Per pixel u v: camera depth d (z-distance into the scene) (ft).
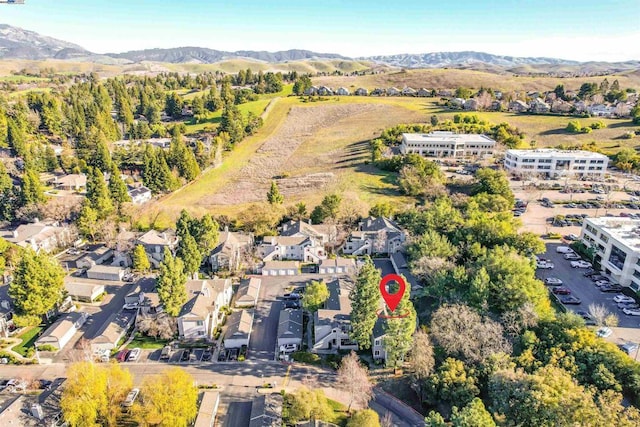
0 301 267.18
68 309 284.20
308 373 229.25
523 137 618.03
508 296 246.27
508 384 184.14
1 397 207.00
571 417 163.22
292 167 580.71
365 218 387.34
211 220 343.05
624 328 246.06
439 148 568.82
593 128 634.43
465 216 357.61
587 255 328.29
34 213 419.95
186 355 241.14
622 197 453.99
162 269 251.19
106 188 409.90
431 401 206.08
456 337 218.38
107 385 192.13
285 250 351.25
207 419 190.49
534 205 435.12
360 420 186.09
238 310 284.82
